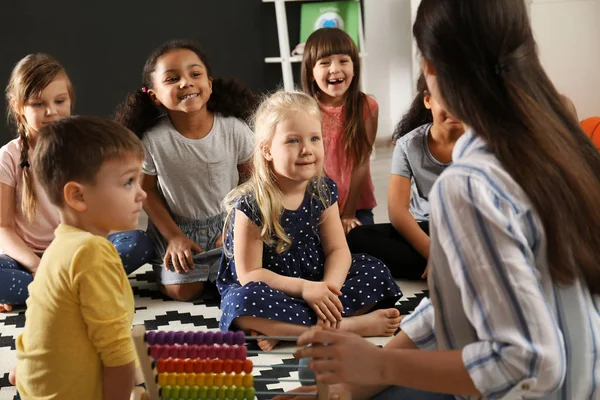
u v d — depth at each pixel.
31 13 3.99
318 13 4.46
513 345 0.85
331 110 2.67
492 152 0.91
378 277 2.04
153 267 2.38
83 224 1.29
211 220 2.42
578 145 0.94
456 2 0.90
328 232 2.06
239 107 2.44
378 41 4.73
